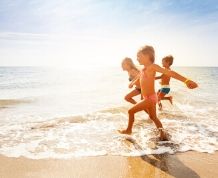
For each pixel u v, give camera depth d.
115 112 6.35
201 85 16.48
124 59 5.69
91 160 3.26
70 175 2.82
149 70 3.95
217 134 4.45
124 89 14.09
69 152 3.54
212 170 2.98
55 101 8.99
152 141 4.03
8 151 3.55
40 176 2.79
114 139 4.15
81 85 18.41
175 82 21.53
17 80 25.52
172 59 6.54
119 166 3.08
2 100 9.01
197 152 3.57
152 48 4.04
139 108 3.96
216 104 7.84
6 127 4.91
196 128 4.83
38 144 3.88
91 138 4.20
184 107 7.20
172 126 4.93
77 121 5.39
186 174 2.87
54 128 4.83
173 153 3.52
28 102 8.64
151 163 3.18
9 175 2.79
